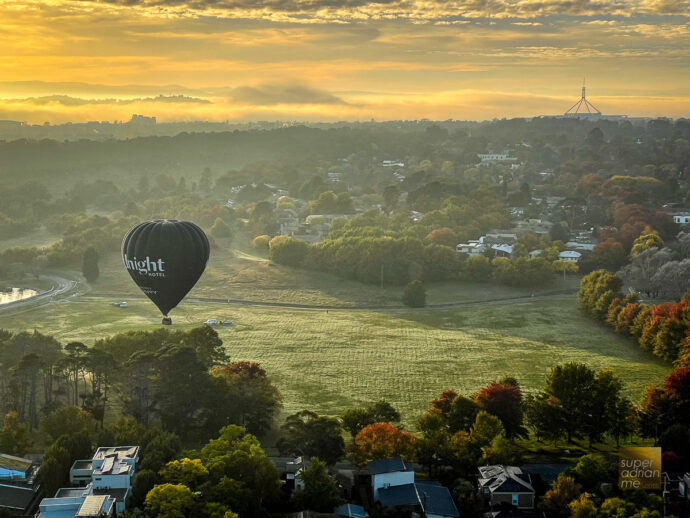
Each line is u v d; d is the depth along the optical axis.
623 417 138.50
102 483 113.69
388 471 118.50
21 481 121.44
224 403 140.00
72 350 151.12
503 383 150.88
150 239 157.25
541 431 139.12
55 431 134.88
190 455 120.56
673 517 105.38
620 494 116.06
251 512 111.44
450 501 115.44
